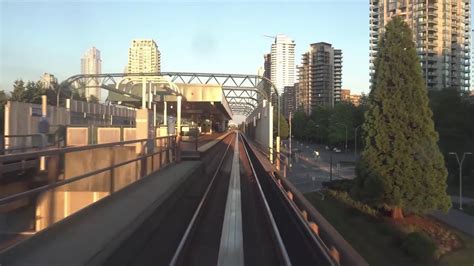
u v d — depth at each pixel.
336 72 166.75
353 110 111.69
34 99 76.56
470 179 65.69
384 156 31.22
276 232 12.70
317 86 165.38
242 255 11.20
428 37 105.75
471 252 25.48
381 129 31.25
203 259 10.73
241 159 51.88
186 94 51.09
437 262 22.97
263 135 51.16
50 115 32.44
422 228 29.38
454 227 32.28
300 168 84.19
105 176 17.94
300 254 10.50
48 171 19.95
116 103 55.41
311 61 166.12
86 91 68.50
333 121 115.81
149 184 15.71
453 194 57.44
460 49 110.62
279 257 10.87
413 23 107.75
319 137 137.25
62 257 6.91
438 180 30.58
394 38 31.69
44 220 14.30
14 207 14.23
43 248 7.38
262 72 64.00
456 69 110.31
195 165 24.55
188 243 11.90
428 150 30.50
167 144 23.84
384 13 115.50
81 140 27.58
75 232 8.48
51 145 27.17
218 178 32.34
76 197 17.55
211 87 51.12
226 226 15.29
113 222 9.36
